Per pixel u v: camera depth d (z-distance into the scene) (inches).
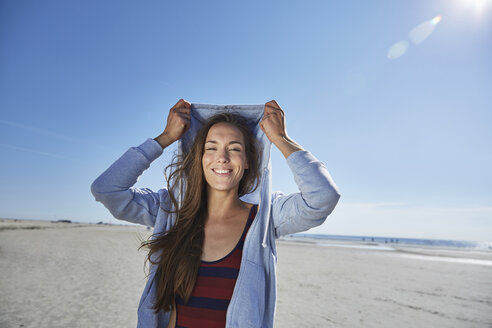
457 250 1711.4
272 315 51.6
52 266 477.1
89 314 265.9
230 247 54.2
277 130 58.4
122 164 57.4
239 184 66.4
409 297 374.6
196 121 66.5
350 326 261.7
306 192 50.4
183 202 61.1
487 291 426.0
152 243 57.3
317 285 419.8
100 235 1310.3
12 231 1216.2
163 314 55.1
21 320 244.8
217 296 50.4
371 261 768.3
